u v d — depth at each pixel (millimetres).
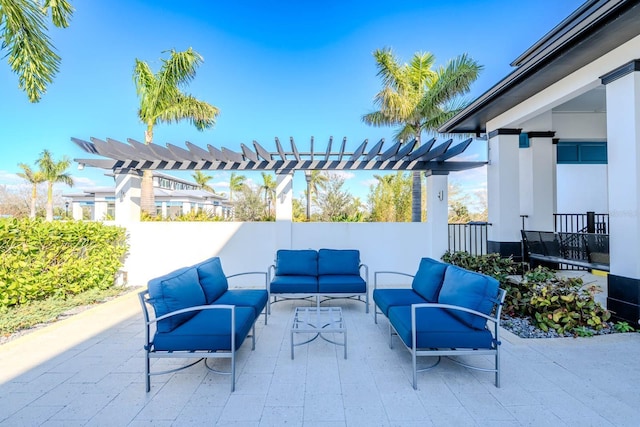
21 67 4512
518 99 5809
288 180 6309
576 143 8914
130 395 2461
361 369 2865
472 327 2658
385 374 2773
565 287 4137
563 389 2490
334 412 2225
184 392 2502
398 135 10852
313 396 2430
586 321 3729
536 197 7516
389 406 2291
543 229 7480
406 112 9711
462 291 2855
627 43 3865
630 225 3795
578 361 2959
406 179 12719
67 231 4859
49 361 3039
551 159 7555
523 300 4082
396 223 6559
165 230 6422
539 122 7539
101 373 2814
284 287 4523
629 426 2045
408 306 3275
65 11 4668
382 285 6488
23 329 3836
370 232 6539
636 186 3740
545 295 3936
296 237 6480
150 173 8547
